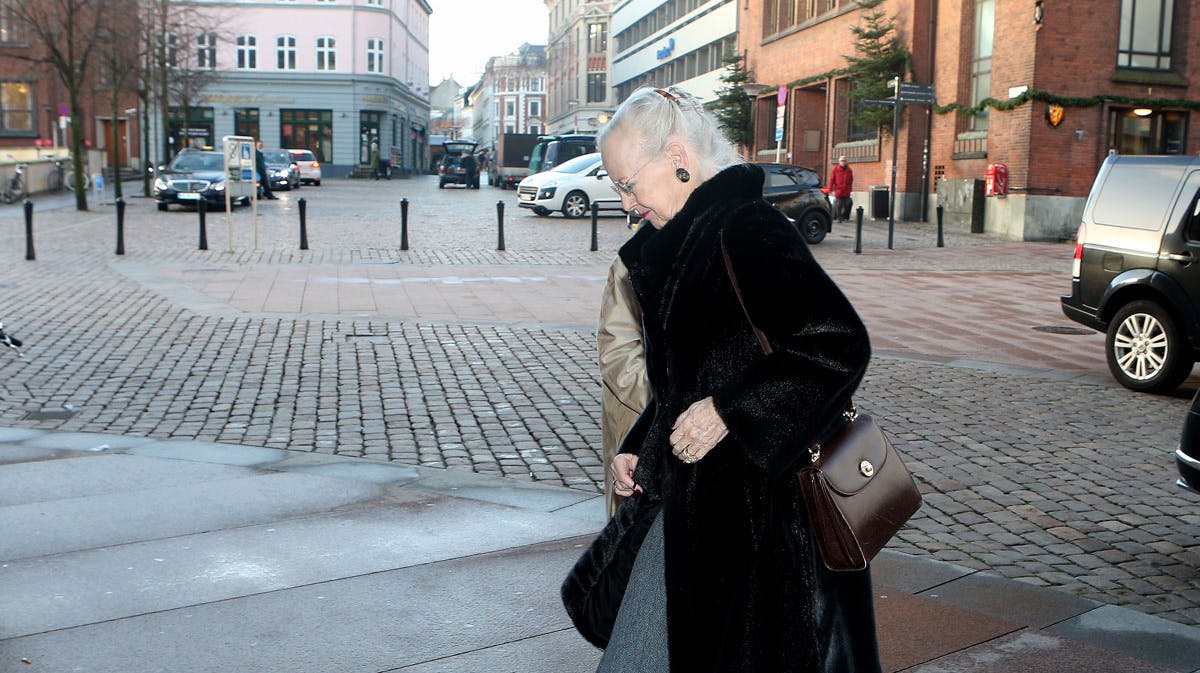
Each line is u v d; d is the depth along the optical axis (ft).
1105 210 29.81
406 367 28.81
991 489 18.92
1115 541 16.35
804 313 6.26
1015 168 80.84
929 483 19.21
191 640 11.72
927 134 95.14
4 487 17.26
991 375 29.76
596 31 251.60
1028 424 23.98
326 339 32.71
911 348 34.12
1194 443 16.14
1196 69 81.56
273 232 73.87
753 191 6.93
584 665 11.30
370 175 219.00
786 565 6.61
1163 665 11.67
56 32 95.30
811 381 6.26
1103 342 36.09
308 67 221.66
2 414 22.81
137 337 32.55
